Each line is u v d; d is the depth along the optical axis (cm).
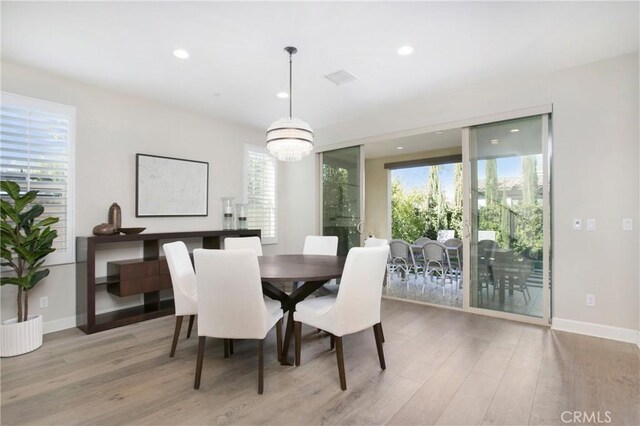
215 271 205
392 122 441
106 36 256
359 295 221
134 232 355
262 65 308
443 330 319
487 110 360
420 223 780
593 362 246
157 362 248
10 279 265
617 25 244
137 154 387
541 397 199
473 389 209
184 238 417
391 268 606
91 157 349
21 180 302
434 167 759
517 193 350
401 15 232
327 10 226
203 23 240
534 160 339
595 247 301
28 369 237
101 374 229
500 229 362
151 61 298
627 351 265
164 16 231
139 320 346
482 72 326
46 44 267
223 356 260
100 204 355
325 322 221
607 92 296
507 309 357
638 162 282
